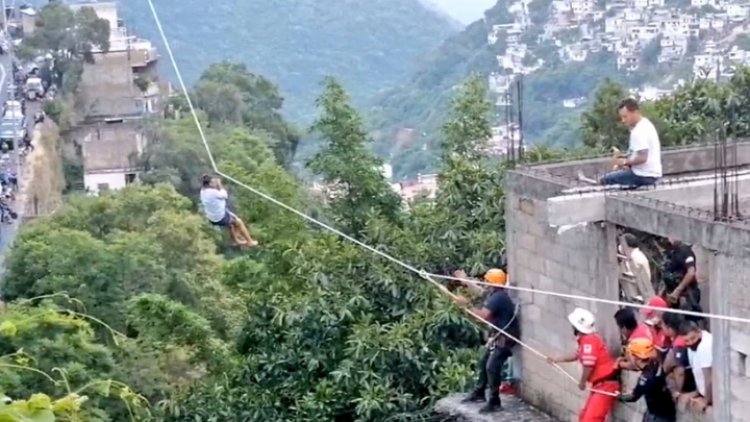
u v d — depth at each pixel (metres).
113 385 9.82
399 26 180.12
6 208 78.12
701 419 14.23
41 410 7.21
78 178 93.75
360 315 23.56
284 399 23.72
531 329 17.48
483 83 29.91
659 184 16.27
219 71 109.38
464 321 21.83
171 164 85.06
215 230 60.91
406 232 25.00
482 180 25.67
